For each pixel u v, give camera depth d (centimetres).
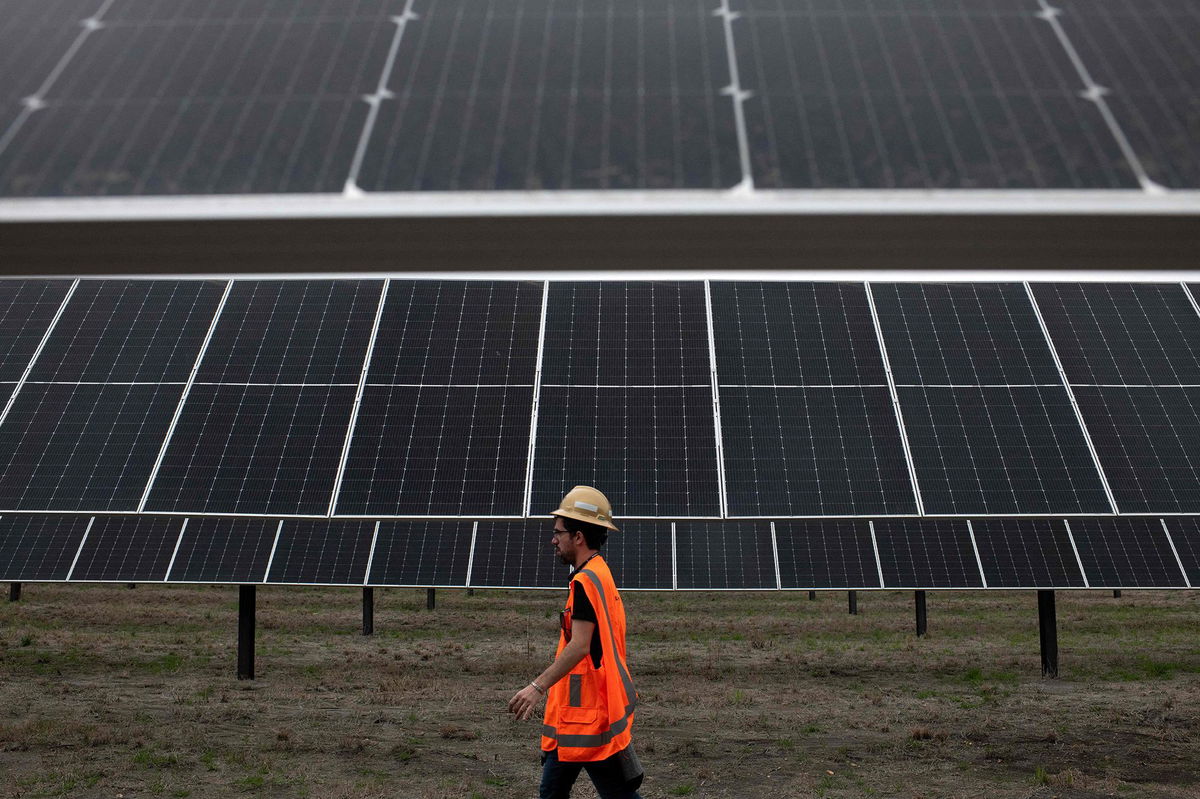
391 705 1451
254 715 1359
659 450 1474
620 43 728
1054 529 1891
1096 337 1648
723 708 1448
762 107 641
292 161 598
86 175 586
